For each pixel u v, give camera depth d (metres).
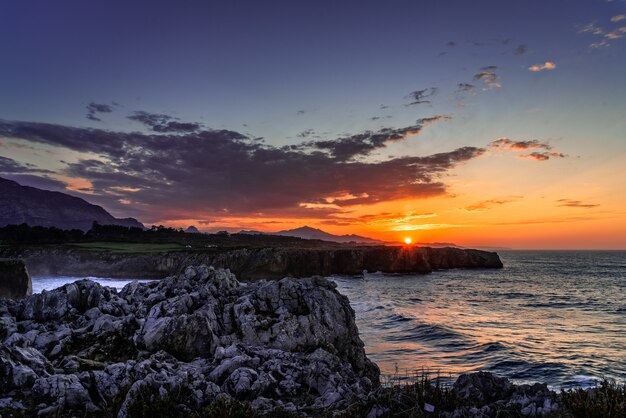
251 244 184.62
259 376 13.32
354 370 20.75
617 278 128.12
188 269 24.95
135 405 10.62
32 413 10.66
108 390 12.38
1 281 36.28
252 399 12.55
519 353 33.22
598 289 94.88
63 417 10.79
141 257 107.44
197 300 20.34
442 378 24.47
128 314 19.78
